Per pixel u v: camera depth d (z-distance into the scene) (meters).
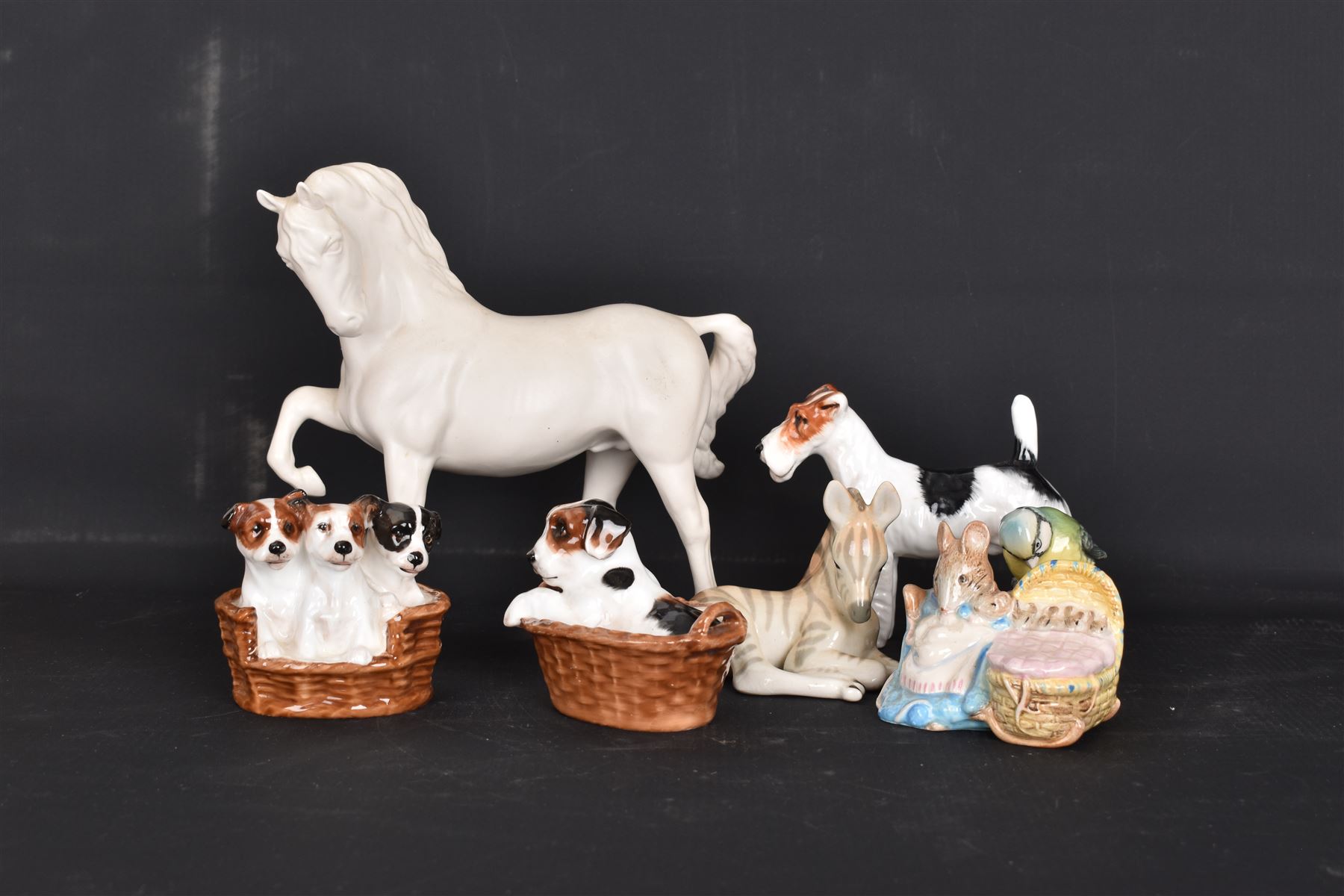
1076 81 3.82
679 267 3.89
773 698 2.85
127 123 3.88
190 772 2.37
